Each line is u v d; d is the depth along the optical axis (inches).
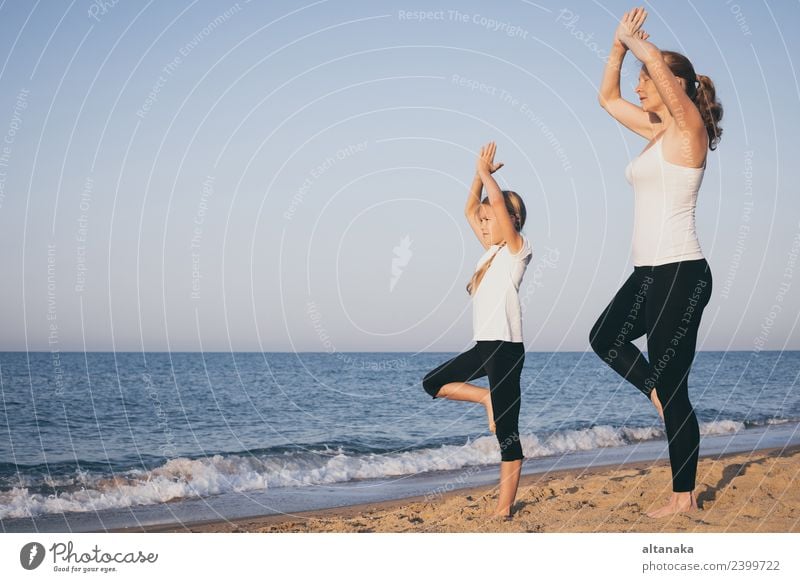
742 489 211.9
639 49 163.9
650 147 168.7
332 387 1035.3
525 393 861.2
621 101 187.5
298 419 631.8
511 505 192.4
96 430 564.7
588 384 964.6
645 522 175.3
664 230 162.6
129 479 348.2
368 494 302.2
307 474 363.3
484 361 179.5
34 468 380.2
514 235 175.5
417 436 507.5
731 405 741.9
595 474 310.8
